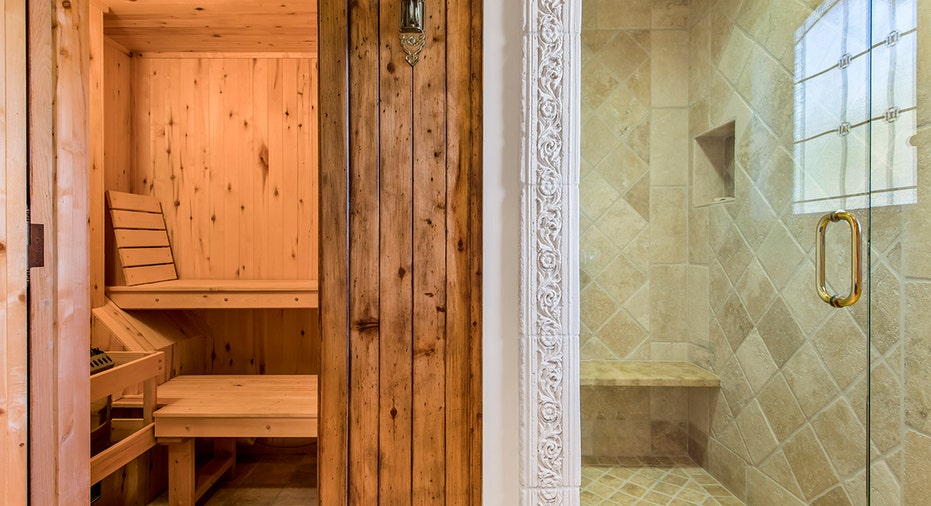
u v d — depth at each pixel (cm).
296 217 241
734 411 132
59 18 109
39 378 104
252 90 240
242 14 199
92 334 198
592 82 129
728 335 132
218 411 180
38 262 104
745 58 134
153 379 180
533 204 111
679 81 132
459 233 113
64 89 110
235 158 240
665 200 131
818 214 135
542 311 112
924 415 113
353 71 111
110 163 221
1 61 98
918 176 114
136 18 202
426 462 113
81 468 114
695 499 131
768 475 132
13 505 100
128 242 213
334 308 111
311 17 202
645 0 131
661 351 131
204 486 191
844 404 129
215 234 240
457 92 112
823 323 132
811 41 134
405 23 110
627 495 128
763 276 135
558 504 112
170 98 238
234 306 210
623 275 130
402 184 112
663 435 130
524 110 111
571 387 112
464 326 113
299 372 245
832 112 130
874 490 123
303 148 241
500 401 113
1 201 98
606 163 129
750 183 135
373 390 112
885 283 122
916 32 114
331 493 111
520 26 112
